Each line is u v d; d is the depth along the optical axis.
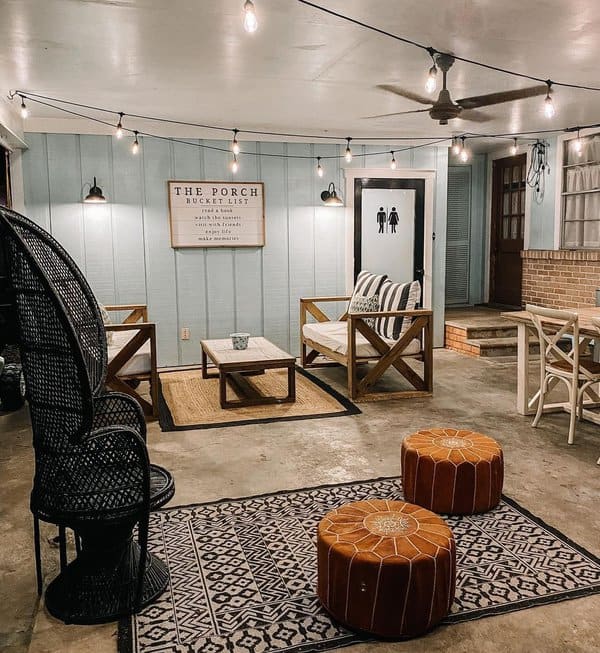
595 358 4.84
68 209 5.95
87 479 2.00
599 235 6.52
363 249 6.89
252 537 2.71
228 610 2.19
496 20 3.17
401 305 5.18
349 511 2.35
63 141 5.85
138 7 2.97
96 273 6.11
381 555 2.02
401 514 2.31
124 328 4.37
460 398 5.04
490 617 2.13
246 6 2.48
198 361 6.52
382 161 6.80
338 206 6.75
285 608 2.20
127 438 1.98
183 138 6.16
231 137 6.30
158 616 2.16
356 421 4.43
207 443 3.96
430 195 7.01
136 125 5.91
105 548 2.19
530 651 1.96
